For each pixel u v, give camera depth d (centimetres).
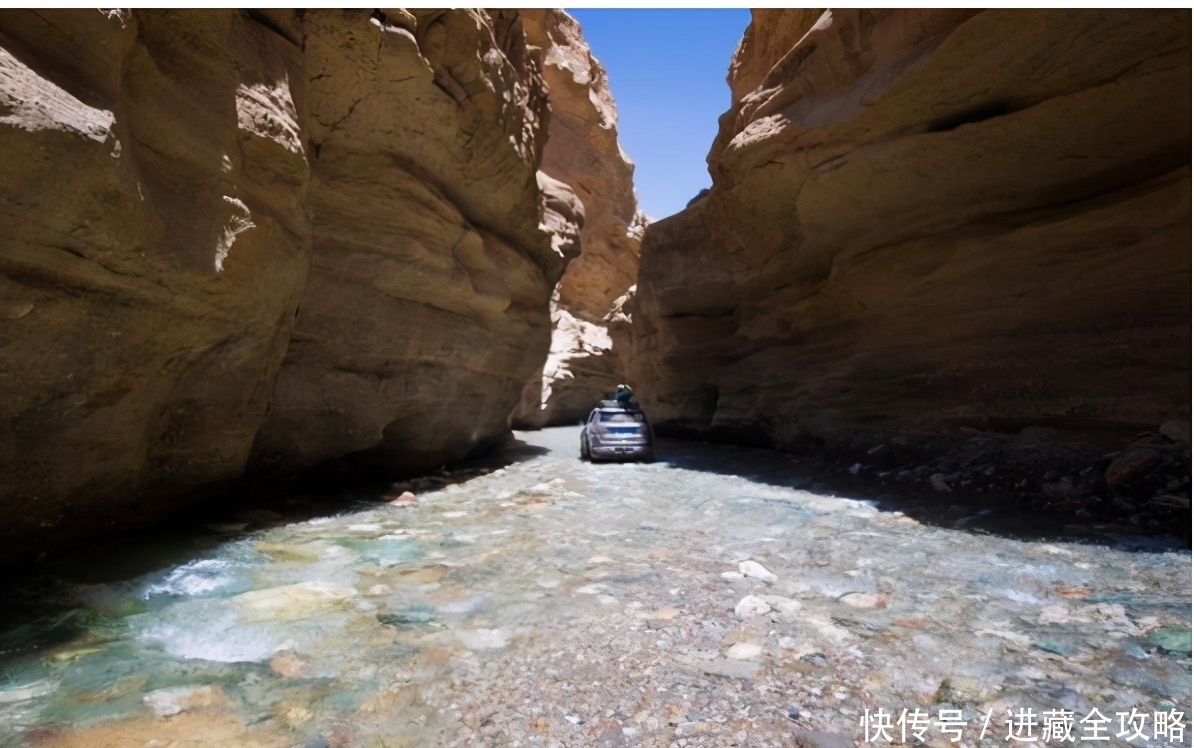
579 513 820
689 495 963
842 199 1167
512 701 316
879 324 1262
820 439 1402
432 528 720
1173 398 797
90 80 404
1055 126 864
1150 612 437
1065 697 318
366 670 349
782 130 1184
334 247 877
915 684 334
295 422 871
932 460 1075
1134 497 716
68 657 362
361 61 768
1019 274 987
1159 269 823
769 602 461
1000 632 405
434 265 1001
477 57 898
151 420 583
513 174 1155
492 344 1284
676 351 2031
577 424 3247
